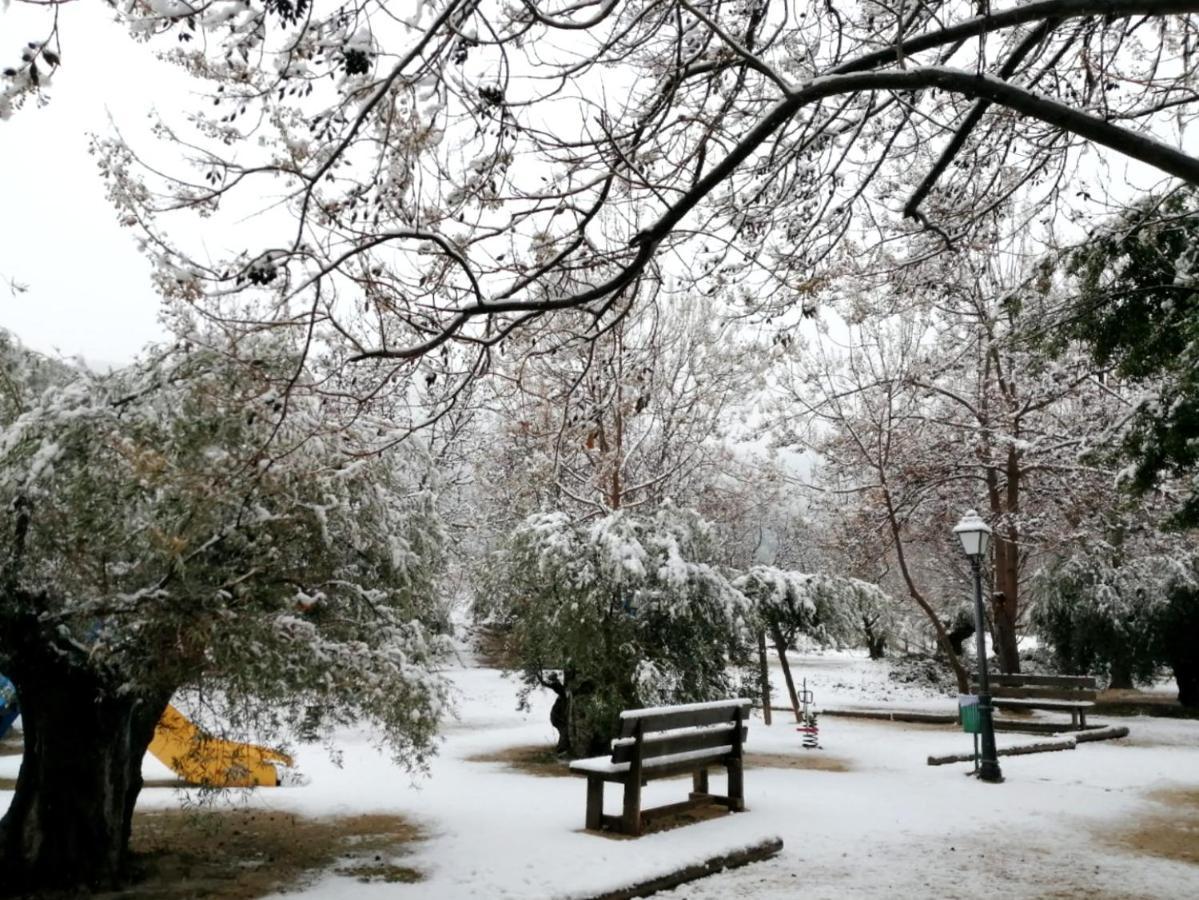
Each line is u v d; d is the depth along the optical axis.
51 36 3.70
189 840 7.30
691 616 11.12
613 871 6.20
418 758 6.68
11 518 5.61
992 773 10.40
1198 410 8.98
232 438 5.67
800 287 6.70
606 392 8.35
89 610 5.56
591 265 5.66
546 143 5.37
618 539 11.11
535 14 4.50
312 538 6.33
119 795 6.26
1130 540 20.47
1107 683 22.80
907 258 9.45
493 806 8.61
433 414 5.86
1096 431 18.09
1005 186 8.63
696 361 19.36
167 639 5.52
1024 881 6.36
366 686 6.05
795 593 12.57
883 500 21.81
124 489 5.54
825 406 21.34
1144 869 6.67
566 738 12.28
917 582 31.55
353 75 4.47
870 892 6.09
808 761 11.95
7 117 3.80
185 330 4.73
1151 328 9.20
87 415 5.69
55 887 5.91
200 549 5.57
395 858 6.71
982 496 22.70
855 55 7.07
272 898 5.72
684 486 20.84
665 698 11.20
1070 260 9.62
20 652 5.86
